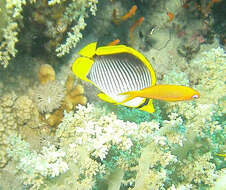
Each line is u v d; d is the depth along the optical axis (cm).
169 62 179
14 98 107
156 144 81
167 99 46
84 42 147
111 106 99
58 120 114
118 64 51
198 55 189
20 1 81
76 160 76
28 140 108
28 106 107
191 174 99
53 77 118
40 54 124
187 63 182
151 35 174
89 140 74
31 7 99
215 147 107
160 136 82
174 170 99
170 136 84
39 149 106
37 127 111
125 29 168
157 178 82
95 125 78
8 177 96
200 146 101
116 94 53
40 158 73
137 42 172
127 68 51
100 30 158
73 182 78
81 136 77
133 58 50
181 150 99
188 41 184
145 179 82
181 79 104
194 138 100
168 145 89
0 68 112
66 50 101
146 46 176
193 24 185
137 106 53
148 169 83
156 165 89
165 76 106
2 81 112
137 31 171
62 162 74
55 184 79
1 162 96
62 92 115
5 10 82
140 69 51
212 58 110
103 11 158
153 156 83
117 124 75
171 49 182
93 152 80
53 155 75
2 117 101
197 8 182
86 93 132
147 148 82
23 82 117
